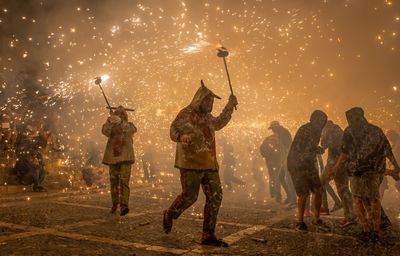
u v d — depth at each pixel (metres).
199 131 4.50
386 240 4.58
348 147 4.90
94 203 7.72
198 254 3.86
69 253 3.78
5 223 5.25
